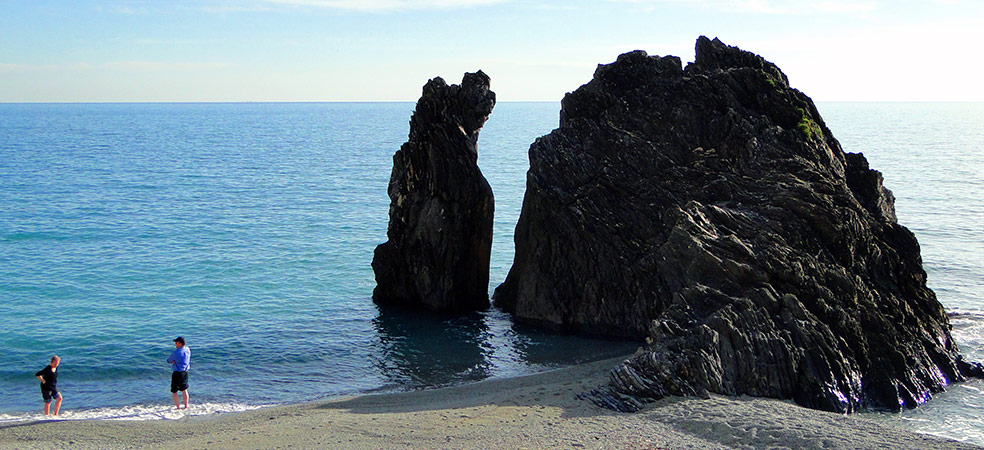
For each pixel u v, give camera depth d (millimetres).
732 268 33438
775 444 23359
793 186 37594
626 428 25281
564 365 36781
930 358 34156
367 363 37625
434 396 31484
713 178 41656
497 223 81125
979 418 29500
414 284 48469
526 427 25547
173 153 194375
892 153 183375
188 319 45406
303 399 32500
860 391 30922
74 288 53031
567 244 43375
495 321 45094
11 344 40000
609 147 44812
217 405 31594
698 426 25188
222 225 81000
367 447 23891
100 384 34469
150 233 75625
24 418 29453
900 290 37000
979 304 48656
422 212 47062
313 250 67562
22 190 110562
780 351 30062
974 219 83562
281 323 44781
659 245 40406
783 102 43531
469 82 47375
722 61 48125
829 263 35156
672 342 30125
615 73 47812
